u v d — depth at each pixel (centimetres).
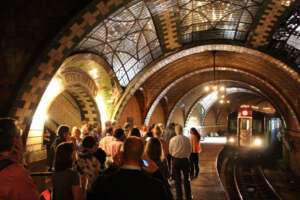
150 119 2508
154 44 1625
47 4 965
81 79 1363
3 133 359
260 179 2380
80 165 671
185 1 1404
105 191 393
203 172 1786
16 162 359
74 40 998
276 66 1939
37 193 360
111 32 1319
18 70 959
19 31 963
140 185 394
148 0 1252
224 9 1523
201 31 1692
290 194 1945
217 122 4659
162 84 2277
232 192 1942
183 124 3516
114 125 1223
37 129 1080
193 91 3153
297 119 2219
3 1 952
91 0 959
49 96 1135
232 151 3194
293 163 2444
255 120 3089
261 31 1630
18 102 958
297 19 1524
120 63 1559
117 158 661
